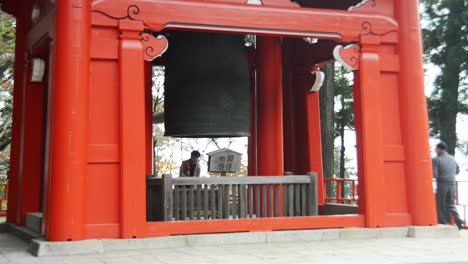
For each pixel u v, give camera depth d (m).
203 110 10.48
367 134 10.84
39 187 12.22
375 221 10.70
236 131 10.71
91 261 7.95
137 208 9.31
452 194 12.47
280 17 10.51
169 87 10.90
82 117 9.08
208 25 10.07
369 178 10.77
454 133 24.52
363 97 10.91
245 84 11.12
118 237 9.21
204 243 9.62
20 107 12.99
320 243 9.91
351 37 10.97
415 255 8.53
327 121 20.70
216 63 10.70
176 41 10.94
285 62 14.97
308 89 14.47
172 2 9.90
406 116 11.12
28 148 12.17
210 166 13.51
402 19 11.30
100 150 9.30
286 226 10.28
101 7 9.52
